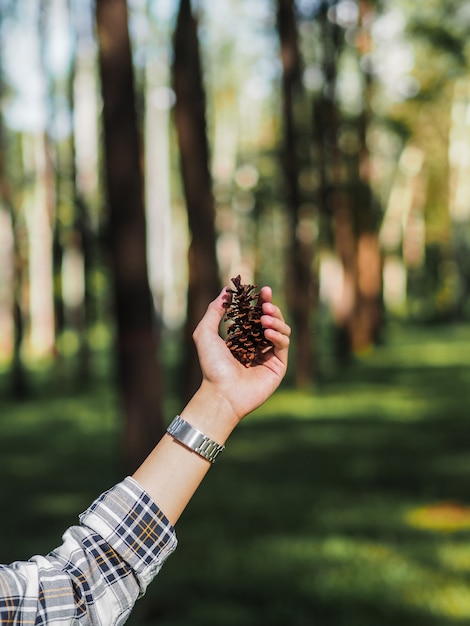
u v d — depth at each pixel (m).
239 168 27.12
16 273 23.22
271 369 1.54
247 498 10.30
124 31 7.22
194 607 6.59
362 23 21.78
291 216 20.33
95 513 1.42
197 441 1.47
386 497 10.09
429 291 44.12
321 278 49.19
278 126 29.73
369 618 6.25
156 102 27.97
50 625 1.32
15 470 13.09
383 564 7.48
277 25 19.77
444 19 24.14
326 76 21.53
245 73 33.03
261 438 14.54
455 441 13.56
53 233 24.31
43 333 39.78
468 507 9.38
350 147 23.45
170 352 33.44
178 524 9.23
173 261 41.75
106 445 15.29
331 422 15.99
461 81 32.69
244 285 1.56
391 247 44.12
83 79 27.91
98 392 23.55
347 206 24.59
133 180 7.27
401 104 27.86
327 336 37.06
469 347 30.98
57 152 23.67
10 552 8.42
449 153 38.59
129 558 1.40
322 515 9.34
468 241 46.28
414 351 29.94
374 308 32.19
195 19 14.23
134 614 6.50
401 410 17.09
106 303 29.81
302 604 6.56
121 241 7.29
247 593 6.90
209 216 14.35
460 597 6.59
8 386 25.53
